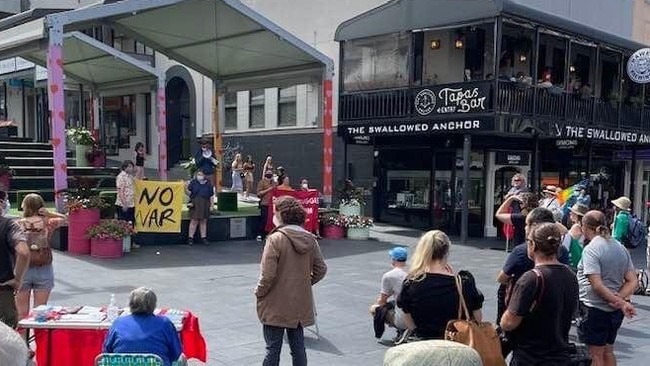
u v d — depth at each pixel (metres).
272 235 5.05
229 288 9.08
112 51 16.33
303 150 20.95
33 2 27.38
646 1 23.58
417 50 17.61
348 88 18.17
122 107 26.86
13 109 28.03
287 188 14.48
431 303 3.99
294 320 4.99
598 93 20.98
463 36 17.70
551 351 3.81
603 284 5.10
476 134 16.12
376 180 19.36
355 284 9.74
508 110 15.07
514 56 18.12
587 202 10.92
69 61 17.28
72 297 8.17
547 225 3.94
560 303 3.79
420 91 16.17
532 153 18.47
